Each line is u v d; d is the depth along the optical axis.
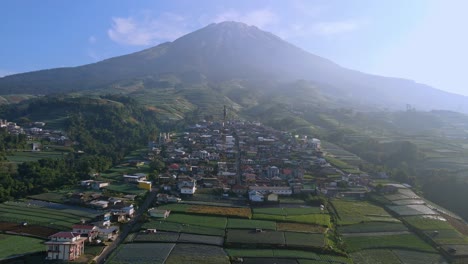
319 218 138.88
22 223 122.25
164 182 176.38
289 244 114.94
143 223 129.25
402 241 124.25
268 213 142.62
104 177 181.00
